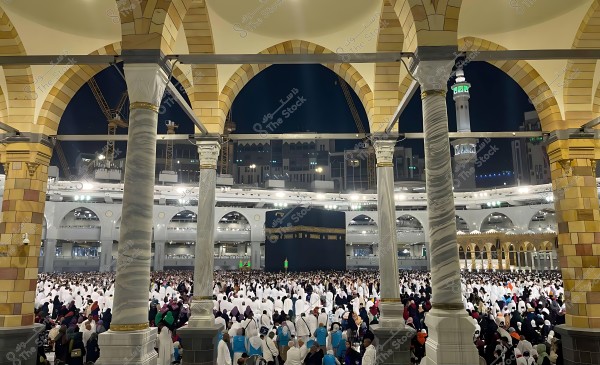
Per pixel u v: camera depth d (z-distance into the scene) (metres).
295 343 8.95
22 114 9.73
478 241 37.81
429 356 5.58
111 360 5.22
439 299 5.56
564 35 9.34
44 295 17.25
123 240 5.53
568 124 9.51
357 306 15.35
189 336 9.16
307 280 25.33
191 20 9.34
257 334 10.06
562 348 8.92
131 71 5.94
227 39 10.10
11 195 9.46
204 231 9.96
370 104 10.48
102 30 9.52
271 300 15.48
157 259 38.03
